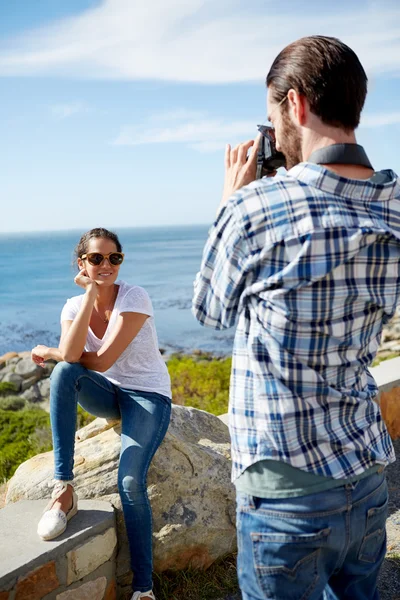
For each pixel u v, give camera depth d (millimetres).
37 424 9000
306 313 1321
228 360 11062
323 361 1344
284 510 1354
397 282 1415
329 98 1374
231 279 1398
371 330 1418
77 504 2760
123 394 2902
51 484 2982
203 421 3514
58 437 2672
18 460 6586
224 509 3020
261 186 1392
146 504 2658
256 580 1408
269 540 1370
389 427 4758
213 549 2969
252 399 1395
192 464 3025
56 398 2695
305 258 1312
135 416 2805
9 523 2682
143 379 2900
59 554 2459
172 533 2844
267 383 1362
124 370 2914
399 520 3527
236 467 1433
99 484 2910
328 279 1324
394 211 1420
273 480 1360
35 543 2488
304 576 1366
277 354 1341
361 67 1425
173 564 2885
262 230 1352
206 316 1498
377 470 1438
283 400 1344
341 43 1421
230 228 1392
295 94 1407
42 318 48062
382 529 1494
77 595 2531
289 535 1349
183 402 8680
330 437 1355
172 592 2834
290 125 1454
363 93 1420
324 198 1352
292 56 1425
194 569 2934
